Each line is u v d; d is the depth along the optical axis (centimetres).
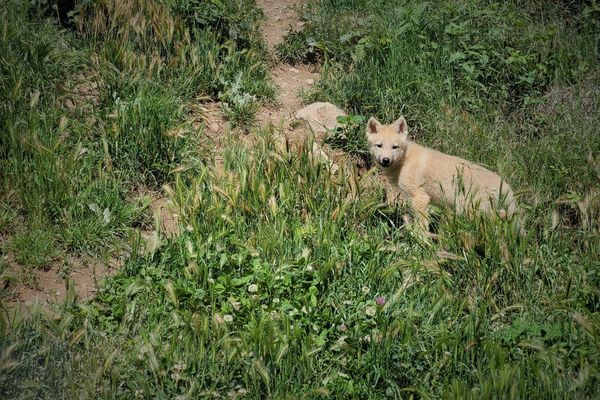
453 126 693
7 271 480
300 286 486
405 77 735
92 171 592
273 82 768
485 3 877
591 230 551
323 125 670
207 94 730
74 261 524
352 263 509
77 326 442
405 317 467
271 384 411
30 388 391
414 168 610
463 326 446
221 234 522
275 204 546
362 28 818
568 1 879
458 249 516
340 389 421
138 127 616
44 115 602
